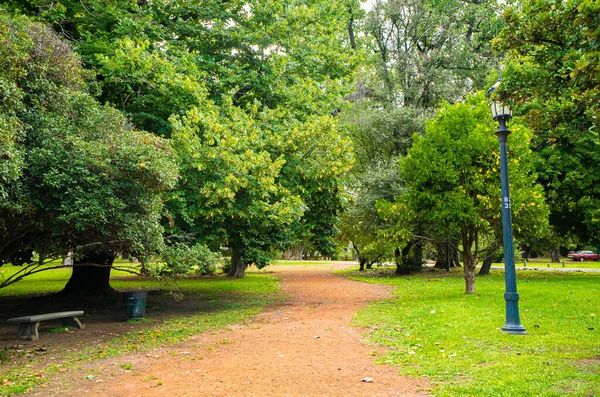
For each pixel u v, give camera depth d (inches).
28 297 669.9
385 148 1128.8
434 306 443.5
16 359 285.4
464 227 545.6
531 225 540.4
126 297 458.0
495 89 302.4
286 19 657.0
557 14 269.4
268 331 366.6
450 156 523.8
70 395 205.2
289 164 579.8
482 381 204.7
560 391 184.9
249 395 197.3
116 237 370.6
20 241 398.3
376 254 1066.1
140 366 260.4
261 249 565.9
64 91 359.3
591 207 765.9
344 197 636.7
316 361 259.4
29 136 326.0
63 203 324.5
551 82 279.9
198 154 473.7
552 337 291.6
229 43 627.5
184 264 412.5
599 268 1240.2
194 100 530.0
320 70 713.6
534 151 801.6
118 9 560.4
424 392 196.1
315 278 997.2
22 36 328.8
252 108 565.9
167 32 601.6
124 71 501.0
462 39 1075.3
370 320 399.9
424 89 1133.1
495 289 578.9
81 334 378.6
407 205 570.6
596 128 279.4
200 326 406.0
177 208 481.1
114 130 379.6
